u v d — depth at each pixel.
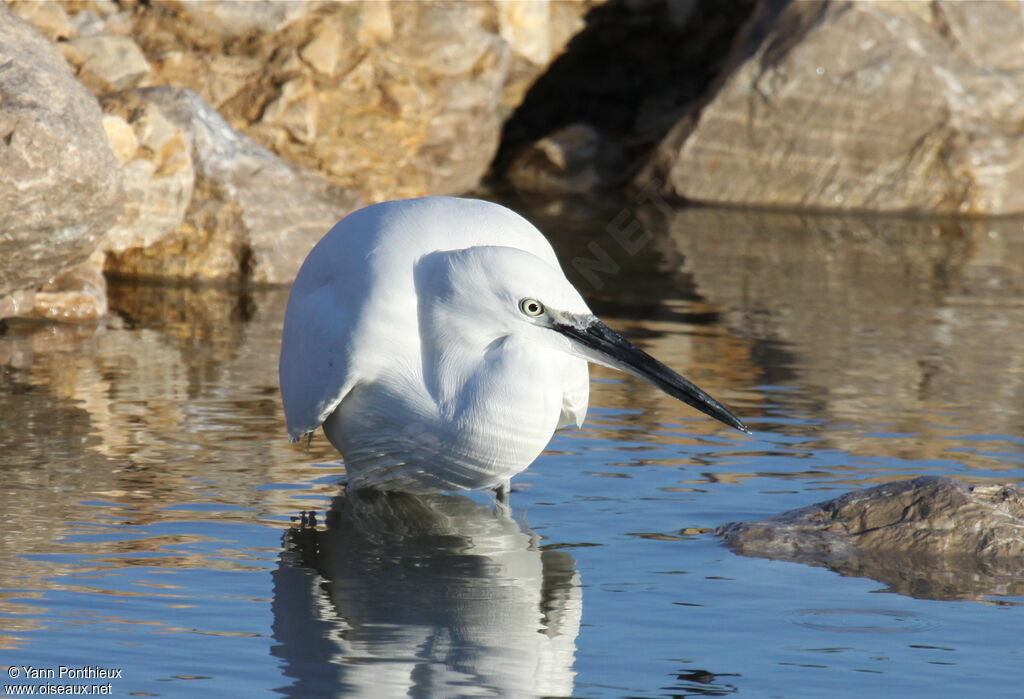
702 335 15.07
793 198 26.45
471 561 7.99
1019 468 9.99
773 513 8.88
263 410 11.34
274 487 9.43
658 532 8.55
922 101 25.81
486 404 8.91
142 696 6.01
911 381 12.95
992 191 25.80
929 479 8.84
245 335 14.37
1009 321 16.31
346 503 9.16
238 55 20.73
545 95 28.56
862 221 24.86
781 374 13.16
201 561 7.83
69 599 7.14
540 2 25.31
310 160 21.08
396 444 9.23
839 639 6.83
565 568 7.87
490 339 9.12
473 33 22.62
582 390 9.82
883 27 26.08
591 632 6.89
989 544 8.20
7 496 8.82
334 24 20.91
